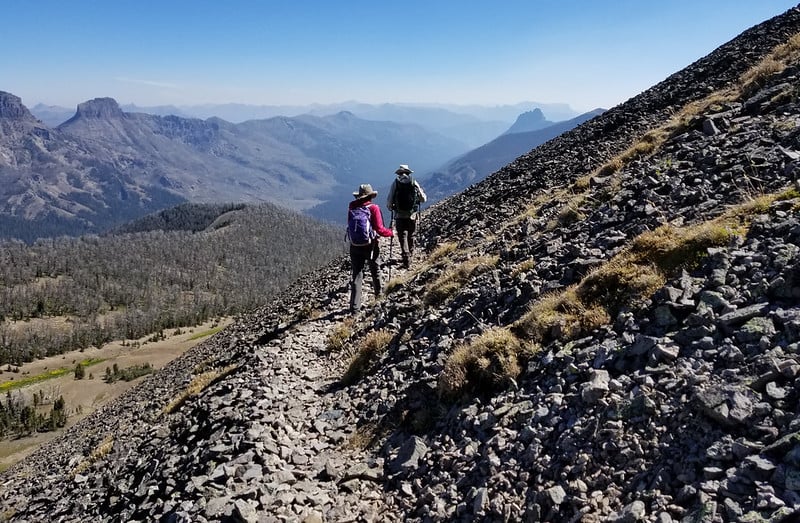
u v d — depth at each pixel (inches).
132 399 1138.7
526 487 205.2
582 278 334.0
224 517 256.7
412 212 772.0
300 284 1432.1
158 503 312.8
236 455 330.6
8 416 6476.4
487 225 802.8
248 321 1295.5
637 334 249.4
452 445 266.2
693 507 153.5
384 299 618.5
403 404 337.4
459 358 316.8
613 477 184.9
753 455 157.6
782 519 133.9
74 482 496.4
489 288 421.7
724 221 299.3
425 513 230.1
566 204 564.1
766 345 196.5
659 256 297.0
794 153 354.3
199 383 653.9
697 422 182.1
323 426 364.5
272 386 455.8
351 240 604.4
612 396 215.9
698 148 493.0
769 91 561.3
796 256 231.0
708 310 230.5
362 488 271.6
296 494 272.4
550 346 288.0
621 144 859.4
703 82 980.6
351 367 445.4
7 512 577.3
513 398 269.0
